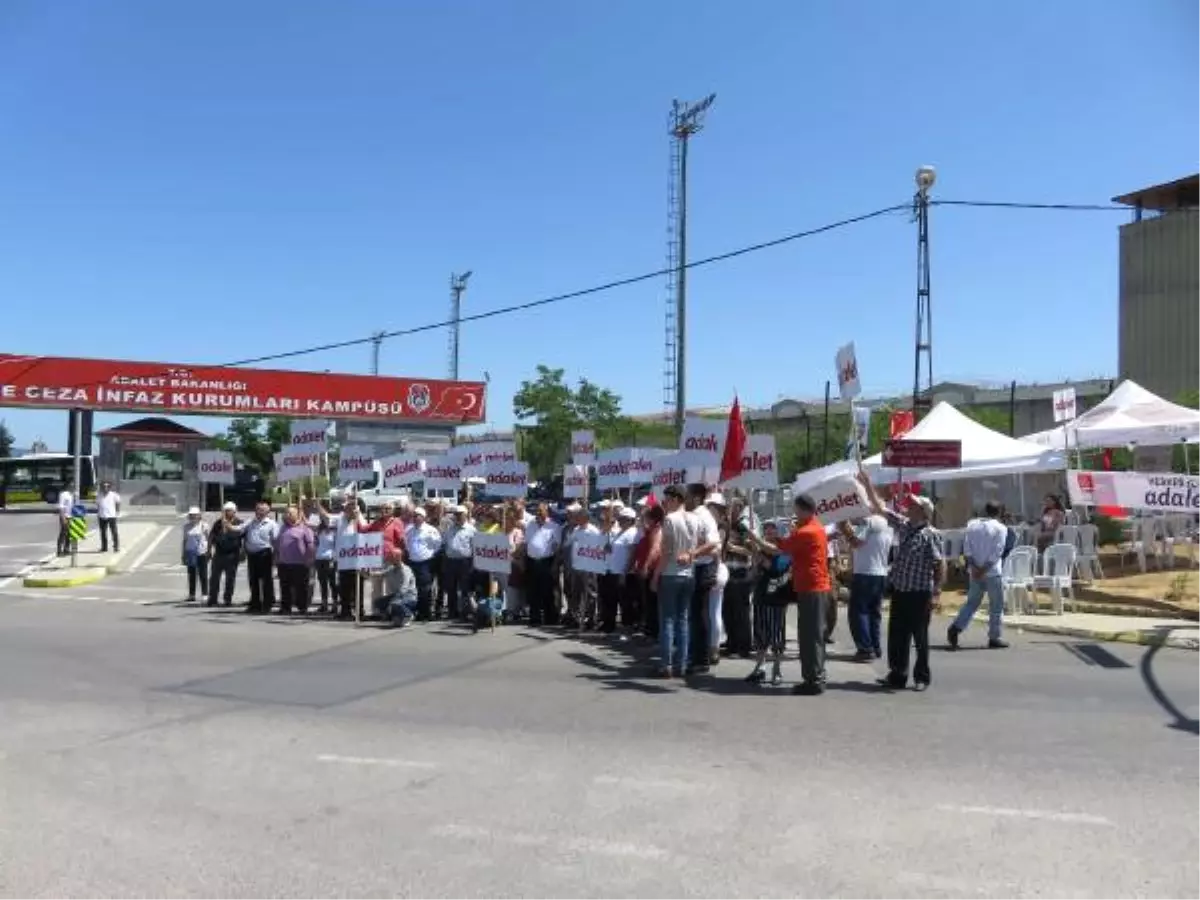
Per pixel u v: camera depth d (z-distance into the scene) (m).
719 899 5.01
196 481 46.22
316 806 6.46
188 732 8.40
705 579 11.56
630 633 14.29
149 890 5.12
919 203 26.31
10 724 8.65
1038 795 6.68
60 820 6.19
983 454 22.02
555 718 8.95
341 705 9.46
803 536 10.18
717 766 7.37
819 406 50.84
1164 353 53.97
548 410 51.06
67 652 12.51
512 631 14.59
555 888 5.14
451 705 9.48
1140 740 8.22
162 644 13.23
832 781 6.99
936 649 13.44
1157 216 54.66
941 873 5.33
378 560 15.40
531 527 15.45
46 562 26.19
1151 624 15.08
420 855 5.60
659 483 15.39
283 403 47.38
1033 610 16.52
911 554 10.41
